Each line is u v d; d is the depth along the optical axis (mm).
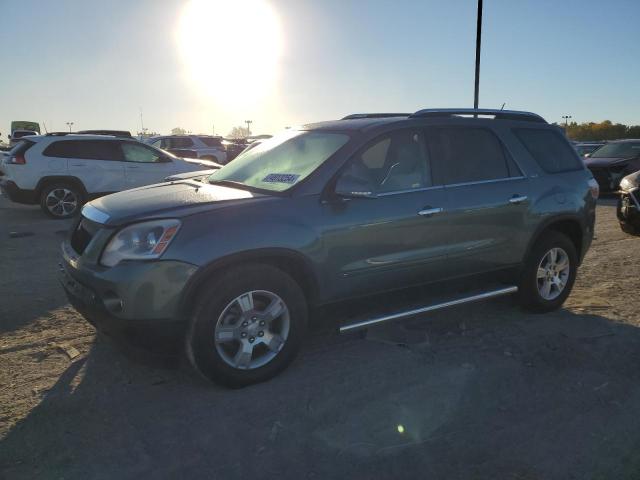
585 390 3586
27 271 6480
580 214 5047
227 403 3371
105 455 2854
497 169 4633
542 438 3039
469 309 5113
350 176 3777
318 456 2859
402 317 4137
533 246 4832
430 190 4176
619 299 5480
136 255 3213
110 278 3209
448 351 4156
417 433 3068
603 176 14961
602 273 6516
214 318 3336
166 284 3201
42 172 10961
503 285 4879
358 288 3893
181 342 3393
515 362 3977
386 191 4004
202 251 3252
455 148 4438
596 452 2918
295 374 3754
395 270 4016
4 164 11273
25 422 3139
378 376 3734
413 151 4223
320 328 4496
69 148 11250
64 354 4055
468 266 4426
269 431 3078
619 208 8562
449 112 4496
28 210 12688
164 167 12234
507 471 2744
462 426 3145
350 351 4125
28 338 4340
